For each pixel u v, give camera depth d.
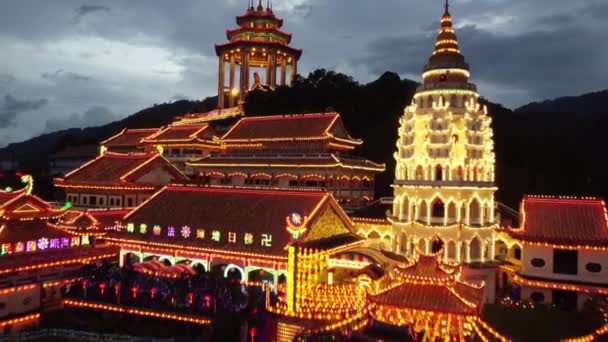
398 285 36.62
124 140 123.75
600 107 161.88
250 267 50.91
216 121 138.50
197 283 47.47
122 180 74.88
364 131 117.38
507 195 94.88
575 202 52.22
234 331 43.56
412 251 51.78
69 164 155.12
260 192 58.72
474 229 49.66
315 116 87.56
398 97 126.06
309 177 79.06
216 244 52.91
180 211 59.44
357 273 48.94
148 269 50.56
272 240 50.59
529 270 50.59
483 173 51.06
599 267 47.84
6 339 42.62
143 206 62.25
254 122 93.69
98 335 44.03
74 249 55.16
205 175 90.81
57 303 52.00
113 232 60.19
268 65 144.00
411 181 52.22
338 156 79.56
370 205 76.12
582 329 41.78
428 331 34.94
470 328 35.44
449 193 49.88
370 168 85.00
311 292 46.00
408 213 53.53
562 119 133.25
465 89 50.91
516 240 52.31
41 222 52.62
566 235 49.00
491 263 50.00
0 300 45.62
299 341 37.16
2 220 47.75
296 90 128.38
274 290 48.47
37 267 48.31
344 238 56.03
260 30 143.62
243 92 142.50
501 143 110.06
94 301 51.50
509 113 123.81
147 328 47.31
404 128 54.66
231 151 92.69
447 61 51.88
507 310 46.91
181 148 109.44
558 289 49.41
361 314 39.12
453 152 50.41
